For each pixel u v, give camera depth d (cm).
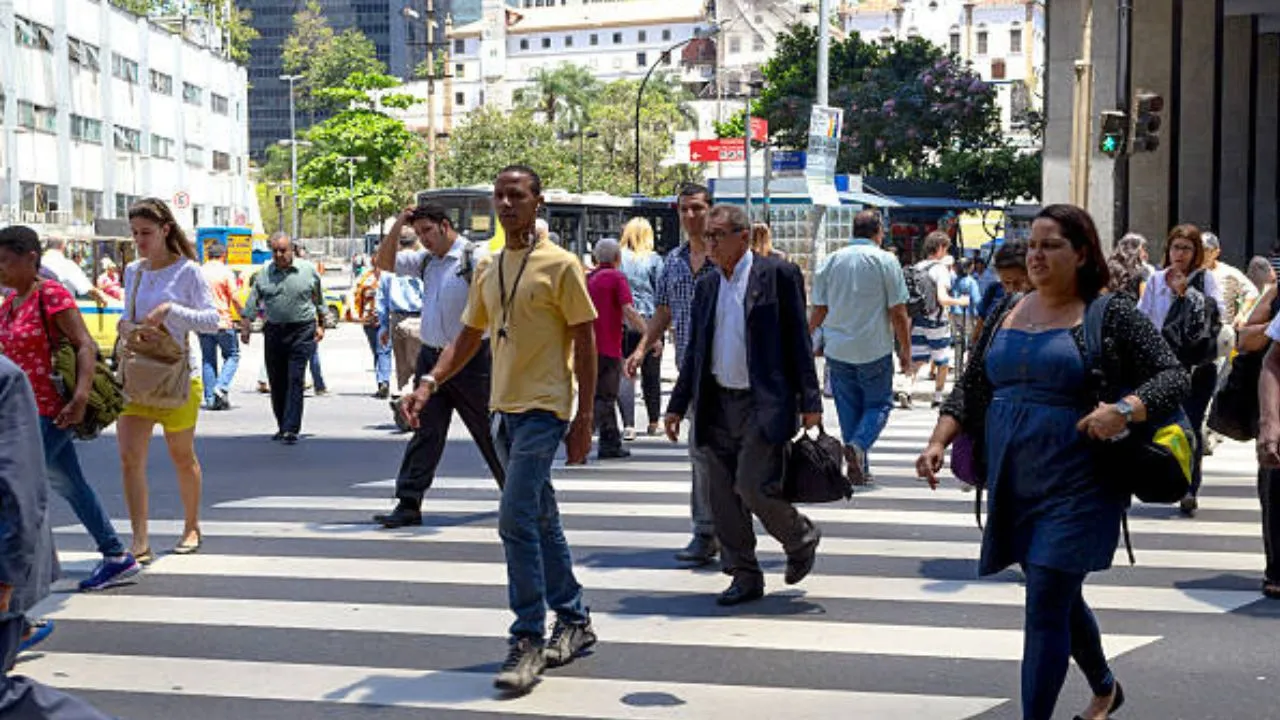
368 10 18575
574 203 3531
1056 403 494
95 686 596
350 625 695
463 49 16550
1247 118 4041
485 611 722
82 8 5838
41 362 726
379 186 8594
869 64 6184
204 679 606
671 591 764
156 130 6856
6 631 423
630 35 16062
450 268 955
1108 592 764
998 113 5947
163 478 1209
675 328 1029
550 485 627
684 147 2881
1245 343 770
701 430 720
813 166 2498
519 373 604
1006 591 764
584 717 552
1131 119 1794
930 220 4353
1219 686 595
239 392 2145
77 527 973
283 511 1027
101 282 2744
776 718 548
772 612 717
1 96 5069
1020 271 909
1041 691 484
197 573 811
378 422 1692
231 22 12825
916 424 1655
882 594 755
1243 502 1074
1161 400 480
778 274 706
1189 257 974
